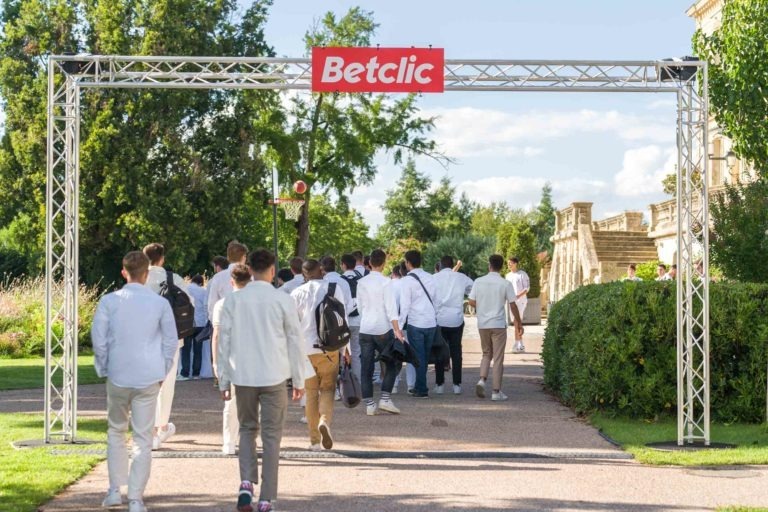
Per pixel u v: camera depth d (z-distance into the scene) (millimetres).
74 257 10742
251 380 7043
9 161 36219
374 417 12055
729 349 11555
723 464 9094
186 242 35125
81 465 8859
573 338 12828
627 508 7254
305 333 9594
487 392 14992
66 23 35906
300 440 10406
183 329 10062
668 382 11609
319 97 39594
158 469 8797
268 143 39562
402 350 12180
